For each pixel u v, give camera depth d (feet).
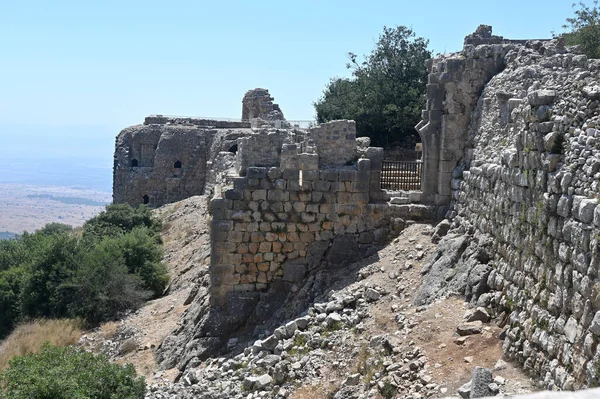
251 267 70.64
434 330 49.44
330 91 146.41
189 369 63.93
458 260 58.23
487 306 49.96
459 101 70.54
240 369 57.41
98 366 56.70
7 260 121.60
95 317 95.04
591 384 32.60
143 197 185.98
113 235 130.11
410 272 62.08
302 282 70.18
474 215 60.39
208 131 182.29
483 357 44.65
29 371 53.47
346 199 70.69
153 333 82.99
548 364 38.58
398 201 71.51
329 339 55.16
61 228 169.37
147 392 59.67
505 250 50.03
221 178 91.15
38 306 100.83
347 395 47.06
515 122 54.03
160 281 104.68
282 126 141.79
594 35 90.68
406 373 45.42
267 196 70.28
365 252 70.38
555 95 45.24
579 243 36.11
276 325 66.28
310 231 70.90
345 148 72.90
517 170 48.03
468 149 68.90
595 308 33.91
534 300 42.32
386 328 53.78
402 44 134.62
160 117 196.65
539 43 68.18
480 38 86.48
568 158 40.47
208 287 75.20
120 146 191.42
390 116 123.03
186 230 131.75
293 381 51.88
